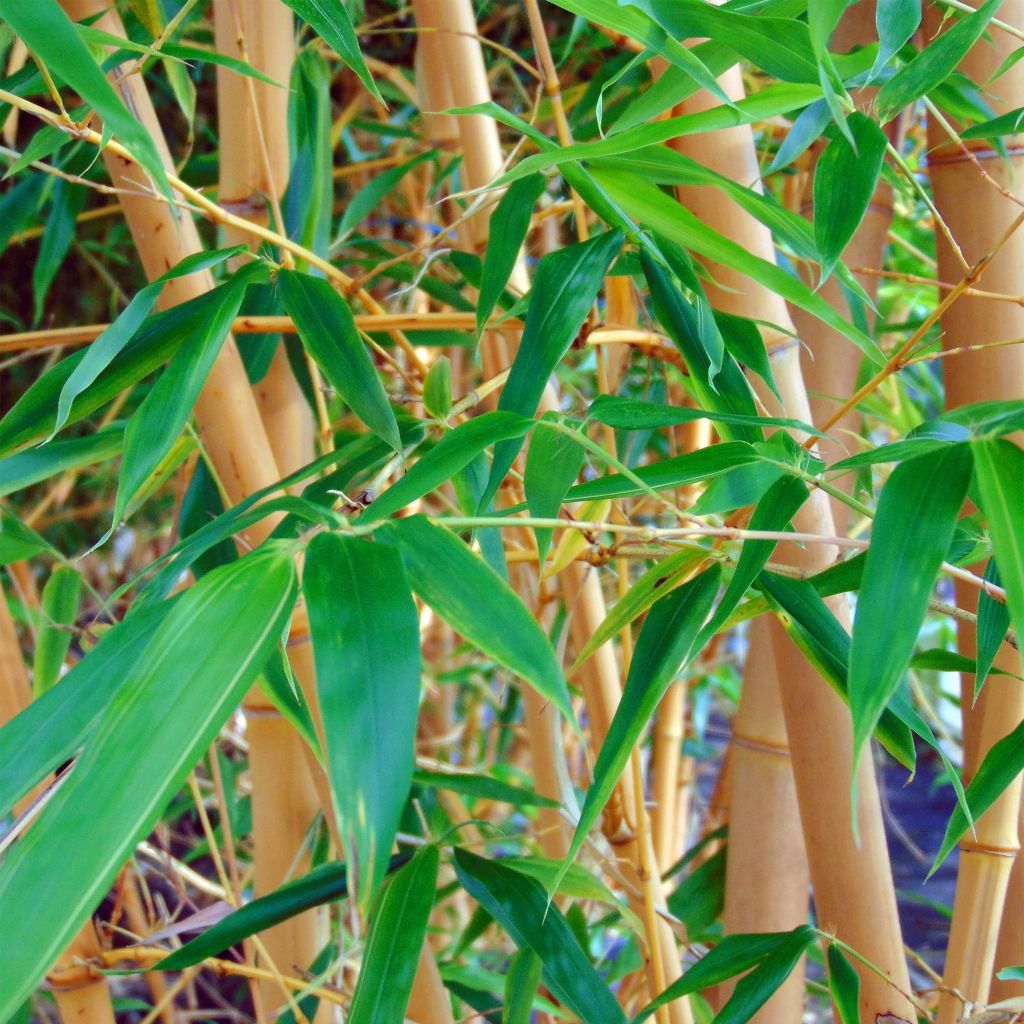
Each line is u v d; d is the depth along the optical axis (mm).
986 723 968
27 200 1244
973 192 963
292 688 832
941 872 2660
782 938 905
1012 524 667
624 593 1022
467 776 986
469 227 1300
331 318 842
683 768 1952
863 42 1058
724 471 810
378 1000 827
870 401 1400
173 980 1945
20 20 681
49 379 878
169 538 2312
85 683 709
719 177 840
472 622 681
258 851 1092
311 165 1083
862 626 675
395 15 1306
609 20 790
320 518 719
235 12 1046
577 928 1164
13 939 597
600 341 968
